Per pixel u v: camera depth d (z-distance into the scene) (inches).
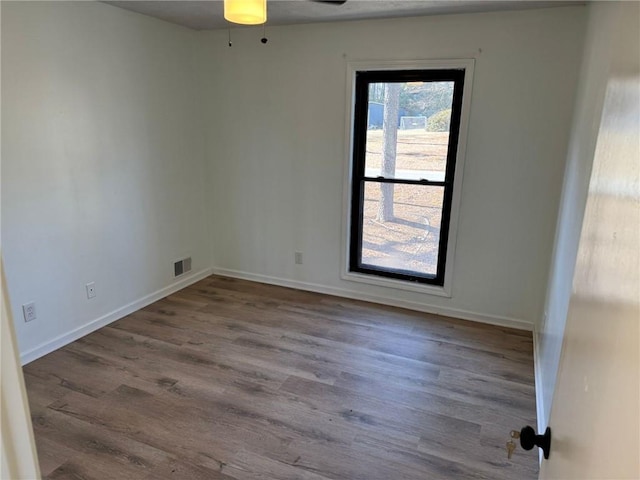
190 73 152.4
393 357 115.9
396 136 137.6
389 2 109.4
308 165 148.9
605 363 25.3
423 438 86.3
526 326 132.1
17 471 19.8
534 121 118.0
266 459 80.4
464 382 105.0
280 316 139.8
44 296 112.5
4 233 101.8
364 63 132.1
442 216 137.6
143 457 80.4
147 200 141.4
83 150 117.8
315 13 121.6
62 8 107.4
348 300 152.9
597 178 34.9
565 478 31.2
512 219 126.6
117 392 99.0
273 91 146.9
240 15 69.7
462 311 139.5
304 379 105.5
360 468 78.7
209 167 164.6
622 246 23.9
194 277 167.5
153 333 127.1
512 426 89.9
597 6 88.3
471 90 122.4
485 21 117.0
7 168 100.2
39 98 104.9
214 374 107.0
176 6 120.2
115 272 133.0
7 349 18.8
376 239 149.3
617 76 30.3
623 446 20.5
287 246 160.6
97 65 118.4
